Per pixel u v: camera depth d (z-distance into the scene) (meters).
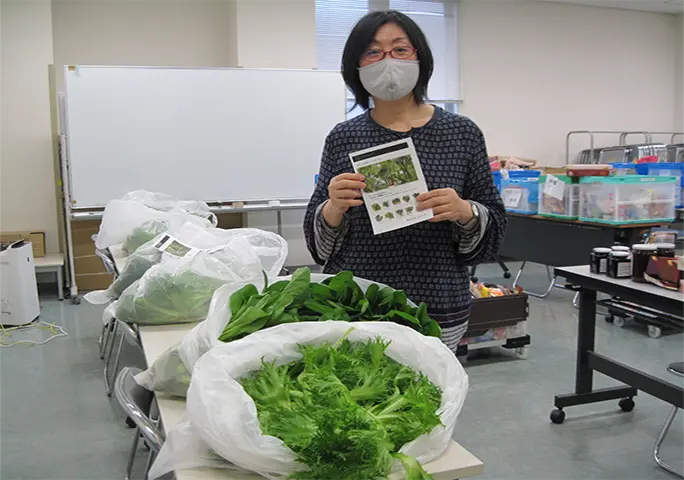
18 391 3.30
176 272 1.90
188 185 5.86
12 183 5.71
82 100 5.48
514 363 3.66
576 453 2.56
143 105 5.66
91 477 2.42
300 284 1.30
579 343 2.91
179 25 6.45
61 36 6.07
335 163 1.56
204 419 0.90
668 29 8.72
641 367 3.55
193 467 0.96
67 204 5.45
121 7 6.24
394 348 1.08
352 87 1.60
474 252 1.51
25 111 5.67
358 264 1.51
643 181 4.19
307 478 0.83
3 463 2.54
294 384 1.00
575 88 8.21
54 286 5.95
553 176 4.68
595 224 4.23
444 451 0.99
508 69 7.78
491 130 7.79
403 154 1.42
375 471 0.82
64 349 4.02
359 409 0.89
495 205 1.53
